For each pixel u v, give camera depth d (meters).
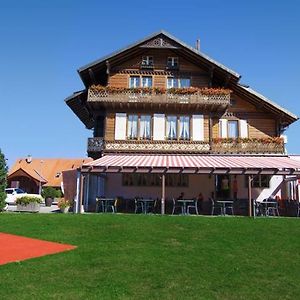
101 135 35.03
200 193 32.66
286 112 35.81
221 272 12.66
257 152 34.19
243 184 33.41
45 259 13.66
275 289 11.34
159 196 33.19
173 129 34.22
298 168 26.27
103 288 10.92
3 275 11.84
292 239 17.55
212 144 34.34
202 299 10.38
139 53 35.62
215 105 33.75
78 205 27.19
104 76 36.47
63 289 10.80
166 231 18.78
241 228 19.61
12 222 21.12
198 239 17.27
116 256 14.17
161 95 33.53
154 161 29.44
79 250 15.07
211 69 34.75
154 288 11.06
